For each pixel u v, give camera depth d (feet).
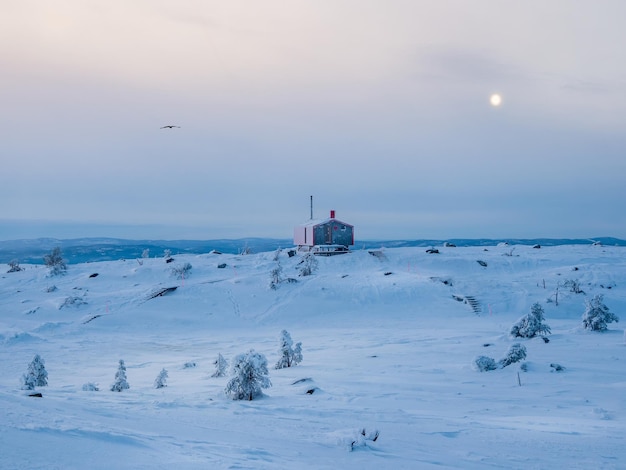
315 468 26.05
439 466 29.94
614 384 69.51
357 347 123.65
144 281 243.60
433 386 72.79
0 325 175.83
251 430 38.50
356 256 273.95
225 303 204.03
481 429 44.16
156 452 23.44
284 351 97.76
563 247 326.65
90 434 24.41
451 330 151.12
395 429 43.24
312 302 201.46
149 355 128.36
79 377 96.53
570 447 36.70
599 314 129.18
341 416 49.70
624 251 304.91
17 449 20.06
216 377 88.79
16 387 77.25
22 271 279.08
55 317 192.85
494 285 213.87
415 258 270.26
